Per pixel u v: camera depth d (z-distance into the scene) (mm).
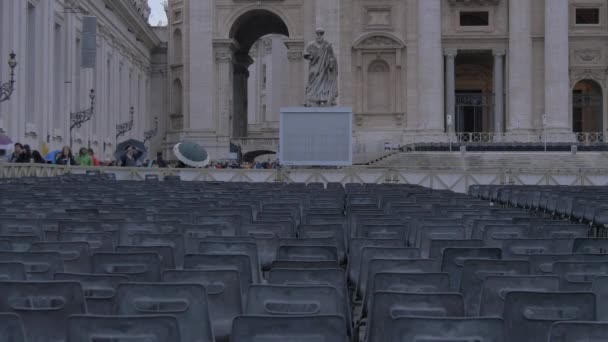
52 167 38031
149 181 33688
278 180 41312
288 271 9281
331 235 14469
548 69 69562
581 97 73438
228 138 72562
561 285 9188
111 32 65812
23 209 16750
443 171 41094
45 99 47719
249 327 6445
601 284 8766
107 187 26078
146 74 86188
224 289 8914
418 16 70938
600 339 6344
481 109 76750
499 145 62562
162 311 7738
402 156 63125
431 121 70000
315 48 48594
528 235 14289
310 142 42844
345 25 72125
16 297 7895
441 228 14102
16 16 42312
